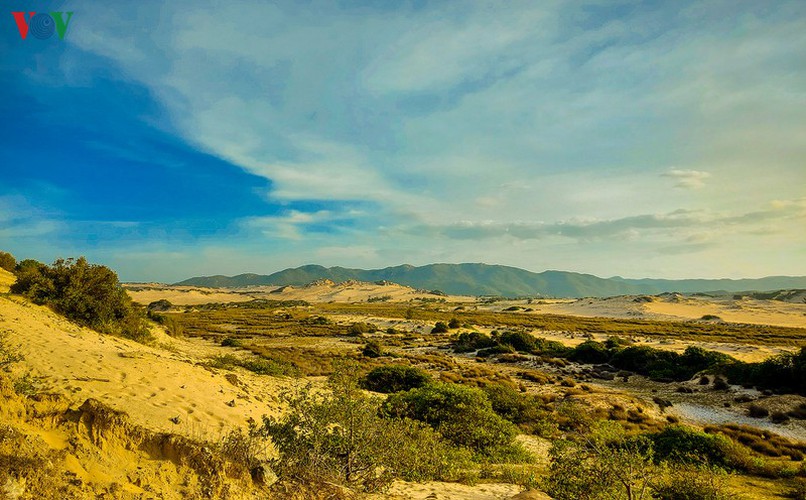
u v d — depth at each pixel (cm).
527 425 1900
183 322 8544
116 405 772
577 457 767
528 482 930
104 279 1898
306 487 547
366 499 614
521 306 15138
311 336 6669
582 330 7719
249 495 459
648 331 7512
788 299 14188
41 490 326
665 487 877
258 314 11262
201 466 443
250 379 1603
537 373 3575
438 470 941
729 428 1998
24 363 875
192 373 1204
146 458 429
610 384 3384
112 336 1717
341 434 712
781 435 2002
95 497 349
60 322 1515
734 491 1035
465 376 3256
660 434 1531
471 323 8819
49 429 408
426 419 1492
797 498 1042
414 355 4688
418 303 19338
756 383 2775
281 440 673
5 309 1327
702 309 11494
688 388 2975
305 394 774
